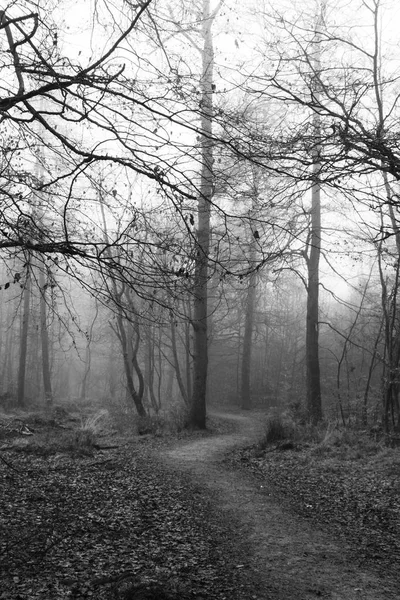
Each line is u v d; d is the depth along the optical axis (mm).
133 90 4152
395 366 13547
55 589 4871
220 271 4660
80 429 15891
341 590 5117
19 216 4477
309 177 4383
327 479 9797
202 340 18391
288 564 5812
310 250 18031
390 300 14484
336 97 5852
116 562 5703
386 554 6082
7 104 4141
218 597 4816
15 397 27594
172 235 4680
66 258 4184
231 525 7246
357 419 15773
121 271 4238
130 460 11711
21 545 6082
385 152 4535
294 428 14773
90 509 7762
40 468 10336
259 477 10297
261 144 4395
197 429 17734
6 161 4871
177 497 8617
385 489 8727
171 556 5969
